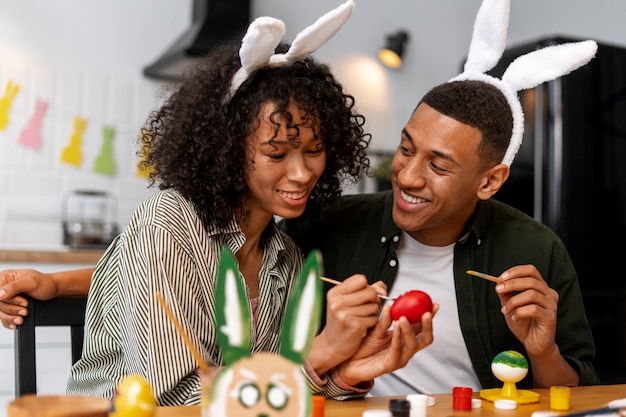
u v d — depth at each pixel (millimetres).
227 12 3758
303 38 1342
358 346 1203
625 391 1344
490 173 1509
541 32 4469
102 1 3805
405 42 4492
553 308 1378
